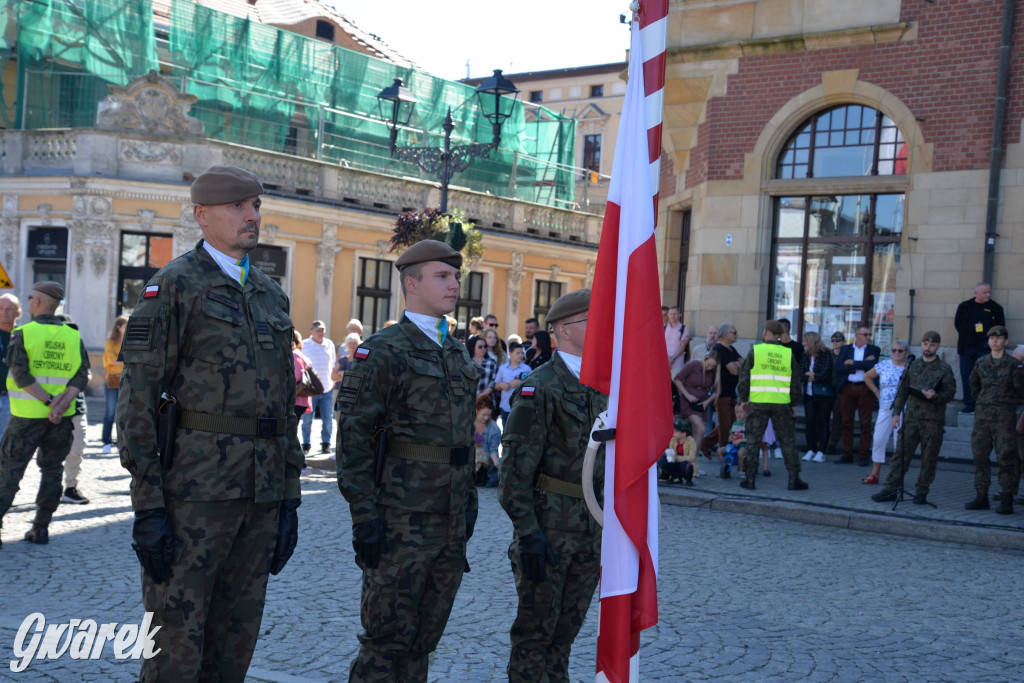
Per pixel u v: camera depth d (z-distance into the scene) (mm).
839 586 7598
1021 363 10508
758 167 16609
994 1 14695
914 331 15367
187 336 3791
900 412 11156
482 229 30297
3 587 6582
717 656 5738
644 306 3787
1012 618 6820
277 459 3943
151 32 25766
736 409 12516
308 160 25531
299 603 6523
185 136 22891
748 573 7922
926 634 6344
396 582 4062
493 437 12094
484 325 15539
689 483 12055
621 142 3926
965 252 14969
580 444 4297
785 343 14805
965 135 14961
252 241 3957
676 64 17391
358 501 4031
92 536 8305
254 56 28219
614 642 3748
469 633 6020
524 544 4133
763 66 16578
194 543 3717
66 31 25078
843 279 16203
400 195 28188
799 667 5578
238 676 3984
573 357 4387
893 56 15500
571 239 34250
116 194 22359
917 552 9078
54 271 23172
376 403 4094
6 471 7832
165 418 3736
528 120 43312
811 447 15016
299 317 25438
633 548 3764
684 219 18938
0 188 23047
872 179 15750
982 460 10766
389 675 4129
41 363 7879
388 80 31547
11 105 25422
